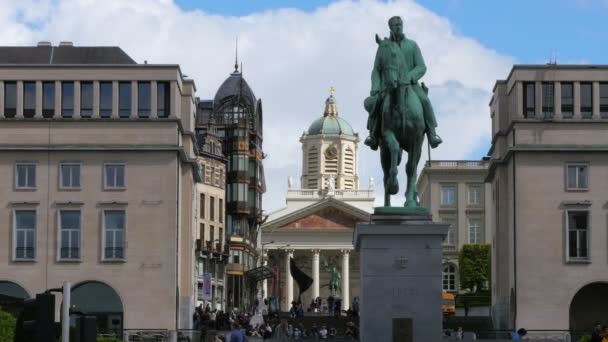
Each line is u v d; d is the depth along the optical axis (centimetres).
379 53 3972
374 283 3744
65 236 9538
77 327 2191
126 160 9550
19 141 9575
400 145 3922
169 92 9662
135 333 8562
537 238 9544
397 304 3738
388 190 3906
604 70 9650
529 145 9569
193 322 10206
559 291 9500
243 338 5256
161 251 9469
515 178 9594
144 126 9575
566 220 9550
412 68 3969
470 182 17638
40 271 9488
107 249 9500
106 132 9569
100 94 9656
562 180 9581
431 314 3738
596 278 9512
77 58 10350
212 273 15075
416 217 3803
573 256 9538
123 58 10400
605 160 9588
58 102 9606
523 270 9525
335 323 10769
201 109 16812
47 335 2048
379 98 3953
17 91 9625
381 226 3747
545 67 9662
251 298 16988
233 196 16412
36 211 9531
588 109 9662
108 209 9512
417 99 3919
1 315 5012
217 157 15212
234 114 16600
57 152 9569
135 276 9462
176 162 9556
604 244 9538
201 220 14750
